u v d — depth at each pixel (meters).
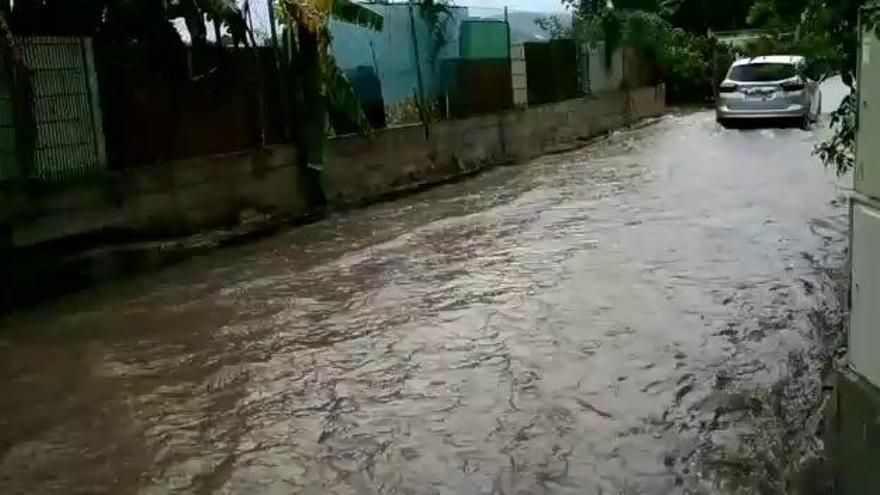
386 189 11.54
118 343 5.54
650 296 5.93
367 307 6.05
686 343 4.97
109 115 7.83
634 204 9.59
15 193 6.91
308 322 5.77
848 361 3.13
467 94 13.74
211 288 6.83
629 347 4.95
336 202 10.58
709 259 6.89
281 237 8.84
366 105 11.35
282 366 4.96
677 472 3.50
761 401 4.14
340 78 10.17
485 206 10.09
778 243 7.35
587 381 4.48
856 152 2.99
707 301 5.75
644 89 21.84
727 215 8.67
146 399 4.57
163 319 6.03
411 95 12.30
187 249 8.13
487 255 7.47
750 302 5.70
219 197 8.98
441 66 13.00
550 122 16.25
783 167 11.91
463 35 13.55
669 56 23.44
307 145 10.10
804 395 4.18
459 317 5.68
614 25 19.77
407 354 5.02
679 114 22.88
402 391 4.48
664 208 9.23
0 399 4.66
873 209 2.86
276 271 7.30
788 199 9.39
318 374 4.79
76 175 7.45
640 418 4.01
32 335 5.80
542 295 6.10
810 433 3.75
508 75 15.04
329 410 4.29
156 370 5.00
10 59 6.70
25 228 6.99
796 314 5.41
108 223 7.72
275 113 9.88
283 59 9.95
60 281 6.93
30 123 6.93
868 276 2.91
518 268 6.93
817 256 6.85
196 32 8.73
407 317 5.75
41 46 7.13
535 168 13.38
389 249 7.95
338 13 10.14
